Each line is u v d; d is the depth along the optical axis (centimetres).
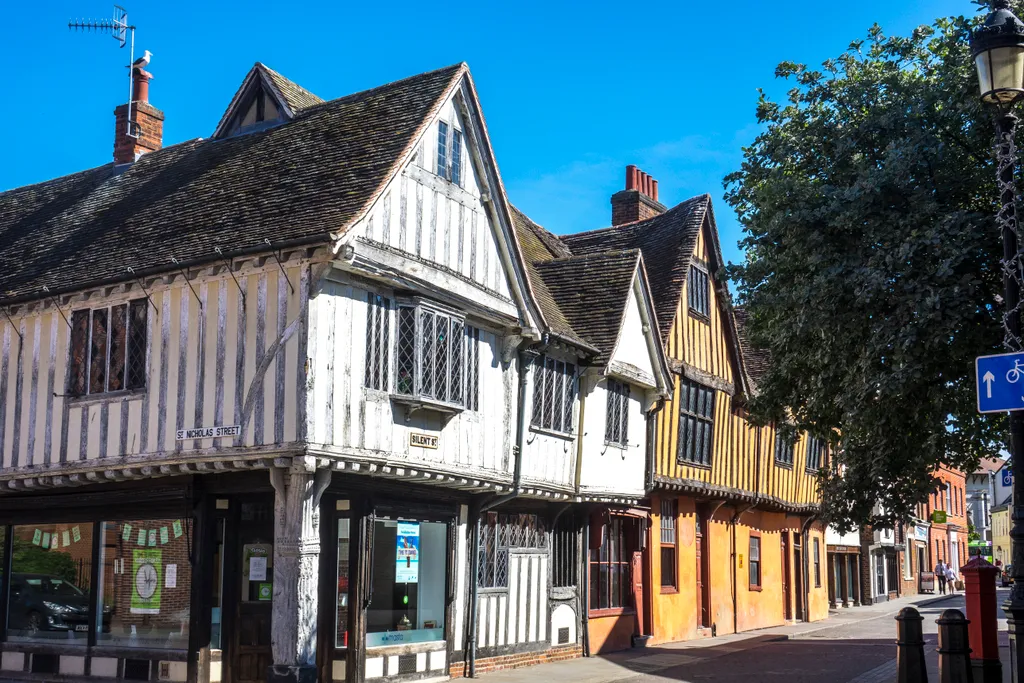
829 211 1282
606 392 1780
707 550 2281
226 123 1599
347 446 1165
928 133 1273
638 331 1859
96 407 1311
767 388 1564
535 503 1669
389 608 1317
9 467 1390
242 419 1166
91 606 1357
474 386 1415
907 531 4562
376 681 1265
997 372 772
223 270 1210
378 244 1205
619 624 1905
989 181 1273
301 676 1110
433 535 1419
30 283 1421
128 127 1842
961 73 1288
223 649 1255
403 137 1291
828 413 1481
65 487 1383
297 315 1146
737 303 1541
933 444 1295
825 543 3186
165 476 1280
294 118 1519
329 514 1252
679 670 1583
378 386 1223
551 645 1688
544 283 1900
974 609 1053
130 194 1606
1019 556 775
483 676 1464
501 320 1467
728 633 2348
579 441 1691
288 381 1138
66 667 1365
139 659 1287
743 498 2336
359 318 1204
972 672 1005
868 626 2692
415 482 1342
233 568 1267
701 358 2169
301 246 1132
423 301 1288
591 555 1853
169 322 1259
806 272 1374
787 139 1466
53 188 1867
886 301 1238
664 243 2188
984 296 1195
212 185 1447
